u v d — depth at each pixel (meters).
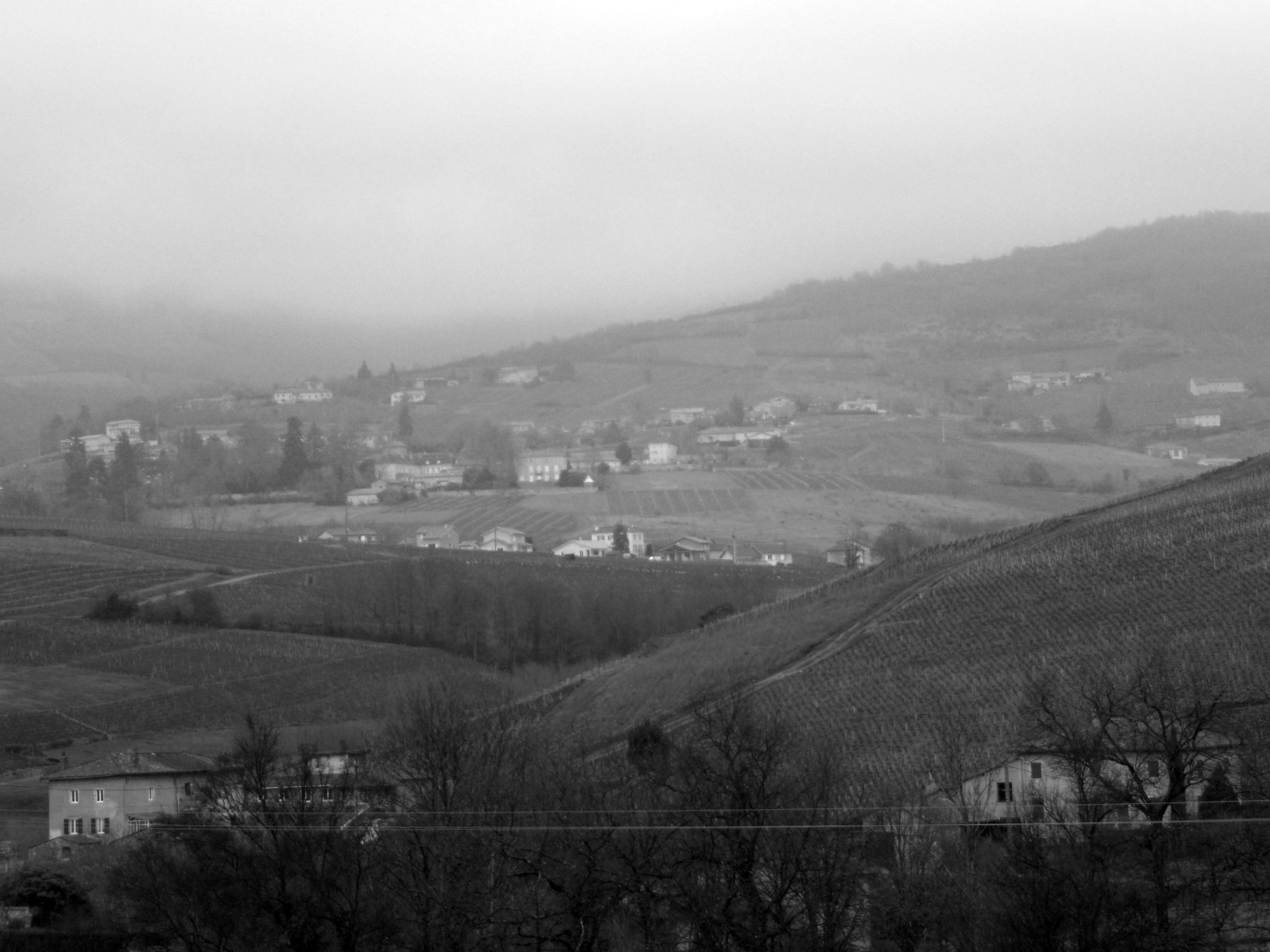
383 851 87.06
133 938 89.75
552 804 88.81
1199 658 112.06
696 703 118.50
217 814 96.00
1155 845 73.62
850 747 113.00
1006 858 75.88
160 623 198.38
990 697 117.50
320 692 168.88
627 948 79.81
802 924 80.12
